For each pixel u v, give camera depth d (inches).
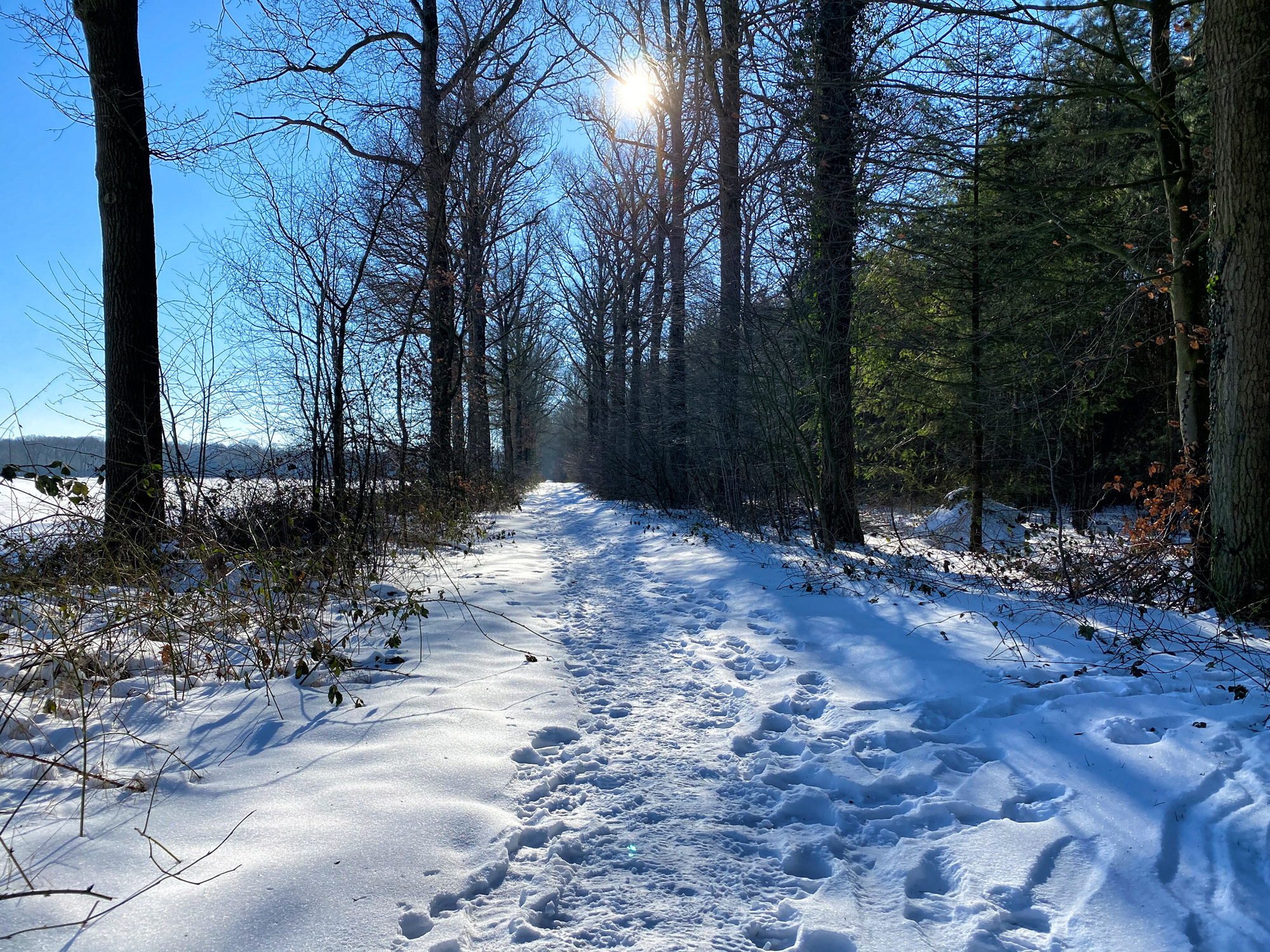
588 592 302.0
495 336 1115.3
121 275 301.3
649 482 734.5
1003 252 432.1
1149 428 684.7
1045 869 101.3
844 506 409.4
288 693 155.9
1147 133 306.8
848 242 386.6
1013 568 342.0
